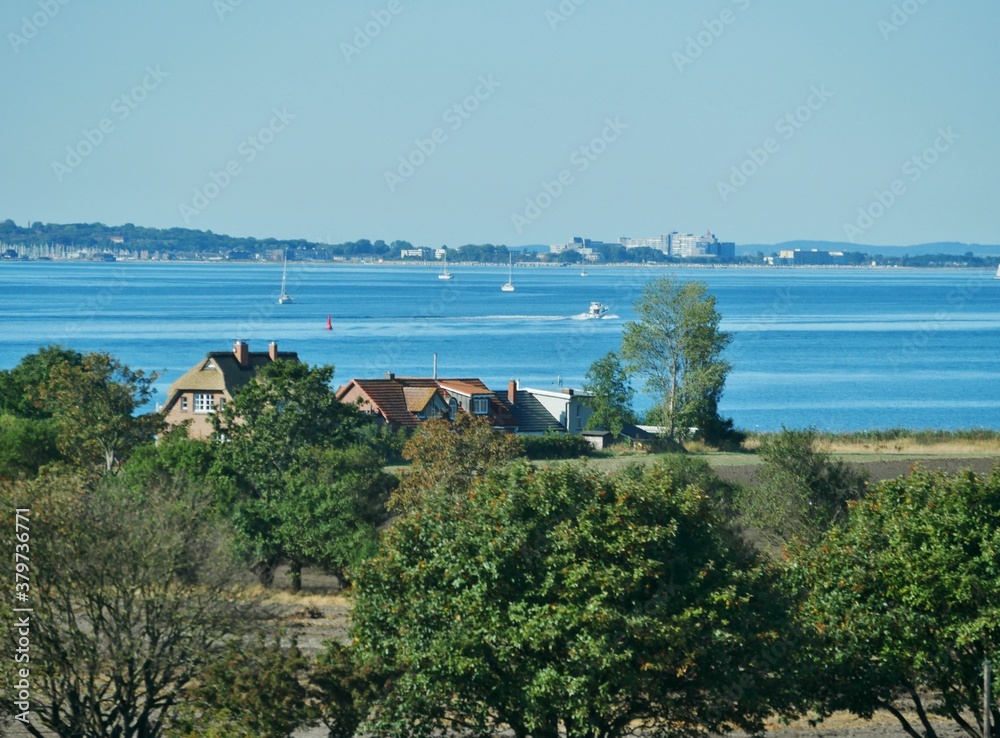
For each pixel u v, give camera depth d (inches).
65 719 2583.7
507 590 2324.1
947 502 2632.9
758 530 4389.8
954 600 2474.2
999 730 2474.2
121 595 2500.0
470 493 2591.0
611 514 2324.1
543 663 2260.1
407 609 2420.0
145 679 2448.3
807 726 3019.2
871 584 2593.5
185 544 2536.9
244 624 2502.5
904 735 2942.9
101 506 2556.6
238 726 2300.7
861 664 2516.0
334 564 4534.9
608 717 2310.5
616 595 2214.6
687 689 2301.9
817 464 4456.2
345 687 2397.9
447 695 2336.4
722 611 2263.8
